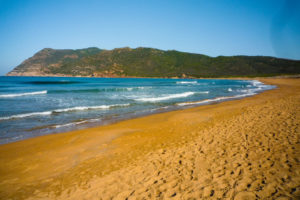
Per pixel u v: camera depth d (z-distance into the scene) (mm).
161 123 9242
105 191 3492
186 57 197000
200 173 3660
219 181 3277
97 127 8781
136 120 10172
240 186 3029
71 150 5949
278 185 2895
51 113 12141
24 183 4059
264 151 4215
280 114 7930
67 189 3705
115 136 7297
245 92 26969
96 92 27938
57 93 25562
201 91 30203
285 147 4258
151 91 30594
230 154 4340
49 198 3449
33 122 9812
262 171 3375
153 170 4102
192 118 9891
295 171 3195
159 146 5766
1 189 3838
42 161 5172
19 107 14055
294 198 2539
